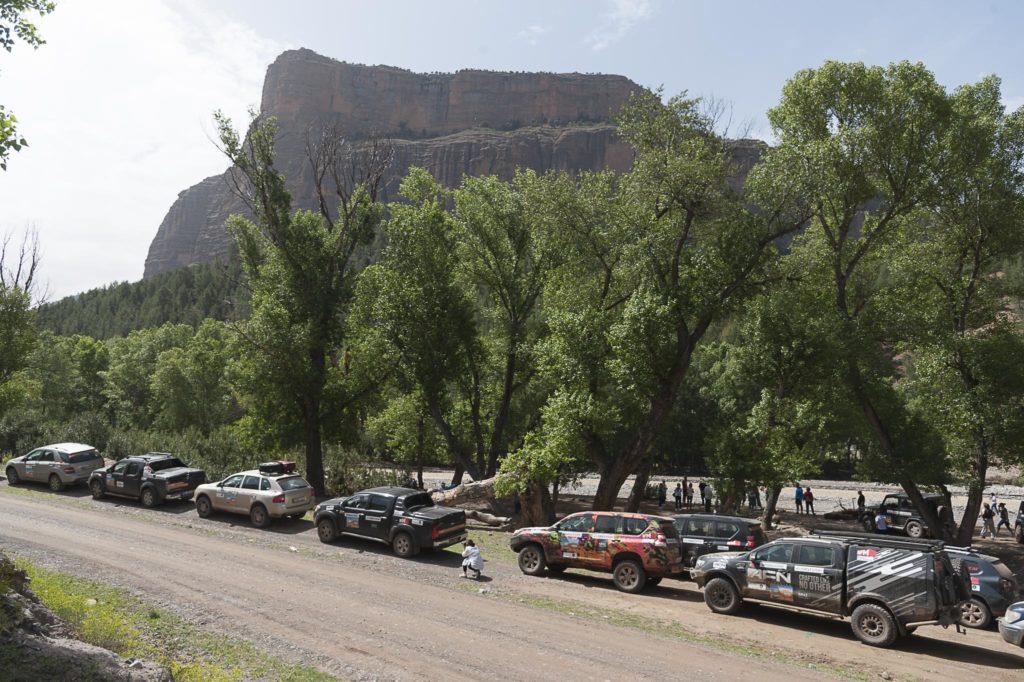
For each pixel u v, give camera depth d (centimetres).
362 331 3228
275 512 2116
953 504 4344
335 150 3459
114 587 1327
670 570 1509
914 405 2861
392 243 3041
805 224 2700
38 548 1633
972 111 2491
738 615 1372
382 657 1019
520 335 3139
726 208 2391
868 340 2534
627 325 2336
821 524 3575
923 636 1291
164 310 12744
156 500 2366
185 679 863
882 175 2522
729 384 5425
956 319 2694
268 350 3039
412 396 3447
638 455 2412
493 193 3033
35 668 708
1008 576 1463
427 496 1939
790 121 2670
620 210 2603
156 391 6206
